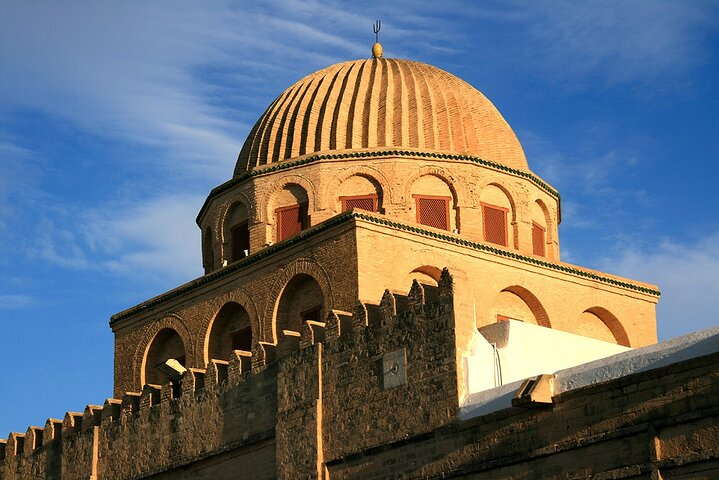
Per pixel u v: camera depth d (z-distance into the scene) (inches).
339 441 1550.2
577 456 1304.1
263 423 1667.1
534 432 1347.2
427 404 1461.6
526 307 1888.5
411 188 1909.4
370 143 1956.2
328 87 2059.5
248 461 1676.9
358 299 1715.1
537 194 2027.6
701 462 1209.4
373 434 1512.1
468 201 1923.0
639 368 1278.3
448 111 2006.6
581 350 1578.5
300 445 1587.1
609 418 1285.7
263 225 1952.5
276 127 2037.4
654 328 1983.3
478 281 1825.8
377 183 1910.7
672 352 1255.5
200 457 1742.1
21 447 2080.5
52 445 2007.9
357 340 1565.0
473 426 1406.3
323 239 1780.3
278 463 1609.3
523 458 1346.0
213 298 1915.6
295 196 1948.8
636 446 1258.6
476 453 1396.4
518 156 2036.2
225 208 2025.1
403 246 1775.3
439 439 1439.5
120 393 2022.6
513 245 1964.8
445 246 1808.6
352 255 1737.2
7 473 2073.1
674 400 1239.5
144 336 2009.1
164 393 1838.1
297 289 1825.8
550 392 1337.4
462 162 1932.8
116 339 2058.3
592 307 1930.4
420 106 2000.5
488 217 1952.5
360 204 1910.7
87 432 1947.6
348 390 1557.6
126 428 1887.3
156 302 1995.6
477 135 2004.2
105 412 1934.1
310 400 1592.0
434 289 1514.5
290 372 1632.6
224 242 2021.4
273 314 1820.9
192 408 1782.7
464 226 1909.4
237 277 1887.3
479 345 1475.1
